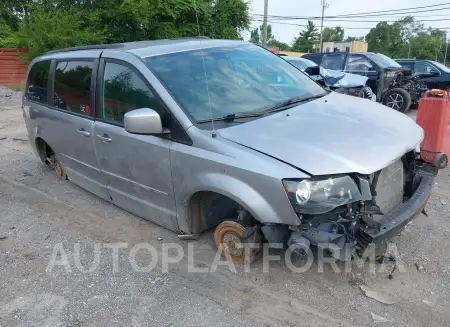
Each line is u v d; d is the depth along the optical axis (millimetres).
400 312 2852
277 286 3176
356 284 3162
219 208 3619
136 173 3783
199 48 3939
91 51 4328
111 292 3207
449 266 3357
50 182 5734
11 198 5223
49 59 5133
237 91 3592
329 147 2861
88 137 4254
